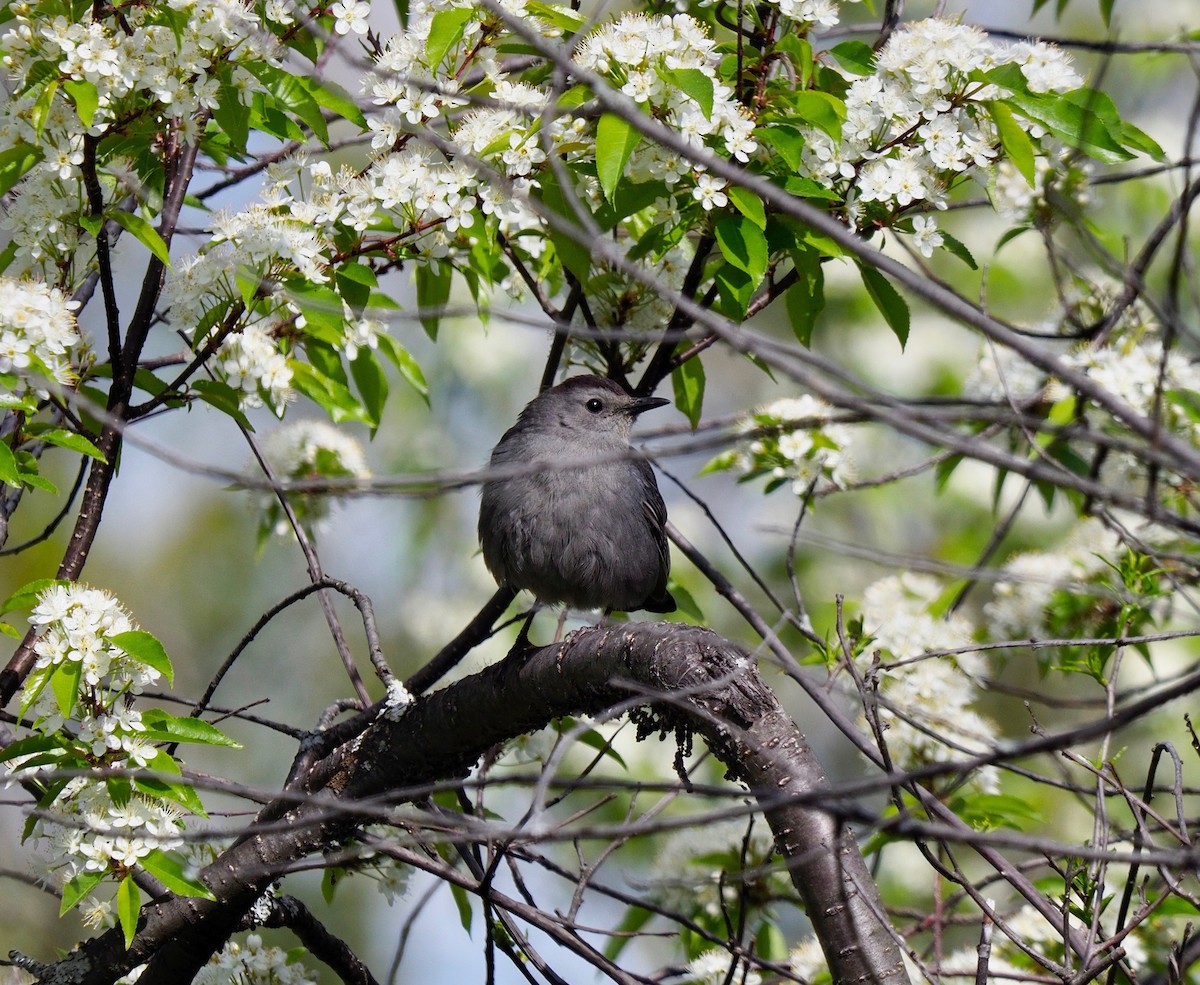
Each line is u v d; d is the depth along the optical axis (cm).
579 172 898
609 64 842
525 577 1071
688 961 1023
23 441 886
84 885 740
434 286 1016
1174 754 746
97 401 925
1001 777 1322
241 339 877
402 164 881
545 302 1073
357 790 865
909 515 1848
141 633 752
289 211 914
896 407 557
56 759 759
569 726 1052
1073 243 1380
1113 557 1104
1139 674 1501
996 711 1759
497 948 1035
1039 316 1714
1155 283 1516
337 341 927
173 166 940
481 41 895
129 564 2012
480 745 862
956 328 1841
